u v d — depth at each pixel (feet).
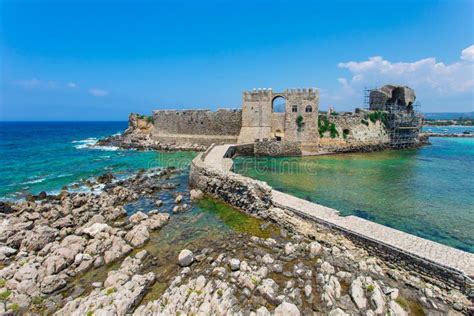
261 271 39.93
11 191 96.78
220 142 199.72
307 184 96.73
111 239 51.47
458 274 36.58
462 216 67.41
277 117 180.14
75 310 33.12
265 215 63.82
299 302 33.78
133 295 35.24
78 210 71.05
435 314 32.68
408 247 42.96
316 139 174.60
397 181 102.12
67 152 196.24
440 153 179.83
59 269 43.21
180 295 35.09
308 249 47.42
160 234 57.57
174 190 94.32
